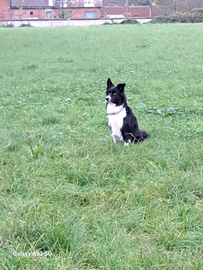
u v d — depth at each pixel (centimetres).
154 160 722
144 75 1318
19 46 2334
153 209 625
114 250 578
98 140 792
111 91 782
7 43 2462
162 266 543
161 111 939
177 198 641
